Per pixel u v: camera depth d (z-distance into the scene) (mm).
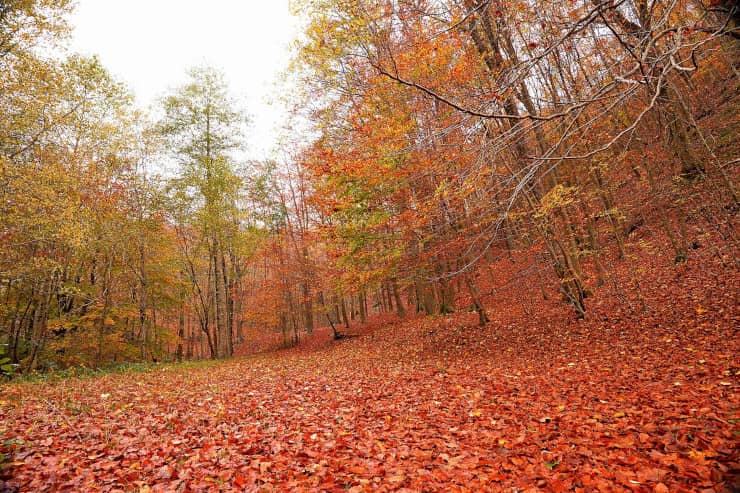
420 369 10305
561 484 3516
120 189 16406
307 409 6785
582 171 12398
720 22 3549
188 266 21891
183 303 22516
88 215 14234
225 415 6344
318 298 23656
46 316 14828
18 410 6363
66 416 6035
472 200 5199
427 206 7785
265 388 8930
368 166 8469
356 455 4574
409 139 5406
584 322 11203
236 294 25391
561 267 11656
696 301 9586
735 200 9086
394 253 11234
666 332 8789
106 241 16000
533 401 6238
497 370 8953
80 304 17281
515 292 16688
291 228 21938
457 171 4930
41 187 11266
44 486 3713
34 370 13086
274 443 4934
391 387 8344
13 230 11203
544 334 11461
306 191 21250
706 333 8008
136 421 5930
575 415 5297
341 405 7055
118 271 18094
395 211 10453
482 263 14273
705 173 10531
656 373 6750
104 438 5121
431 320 18094
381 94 8086
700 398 5188
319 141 12656
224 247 22031
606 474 3594
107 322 17000
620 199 13156
